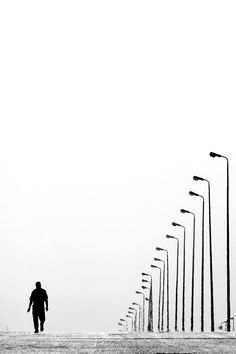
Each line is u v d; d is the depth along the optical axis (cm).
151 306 12394
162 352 2409
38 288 4344
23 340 3192
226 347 2734
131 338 3494
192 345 2861
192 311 8419
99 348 2617
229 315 6141
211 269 7006
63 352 2389
